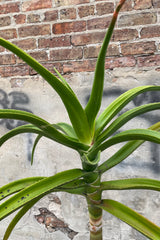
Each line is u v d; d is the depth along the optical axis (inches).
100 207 33.9
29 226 69.1
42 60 62.0
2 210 27.0
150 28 56.8
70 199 65.9
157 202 60.9
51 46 61.2
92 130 32.4
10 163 67.4
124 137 28.9
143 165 60.5
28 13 61.4
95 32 58.9
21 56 25.8
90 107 31.0
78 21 59.4
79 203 65.5
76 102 29.1
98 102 30.7
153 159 59.9
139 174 60.9
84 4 58.7
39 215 68.3
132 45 57.9
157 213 61.1
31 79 63.6
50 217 67.7
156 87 32.0
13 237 70.1
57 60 61.4
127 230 63.4
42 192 28.0
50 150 64.7
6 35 62.9
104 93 60.7
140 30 57.2
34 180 33.6
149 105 30.8
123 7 57.4
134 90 32.4
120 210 32.5
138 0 56.5
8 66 64.4
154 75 57.8
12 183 32.7
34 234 69.0
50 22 60.7
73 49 60.4
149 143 59.9
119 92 59.8
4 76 64.9
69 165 64.1
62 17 60.0
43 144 65.0
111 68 59.6
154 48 57.1
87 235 66.0
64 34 60.4
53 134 29.2
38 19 61.1
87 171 32.8
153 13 56.2
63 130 35.5
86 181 33.7
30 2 61.1
